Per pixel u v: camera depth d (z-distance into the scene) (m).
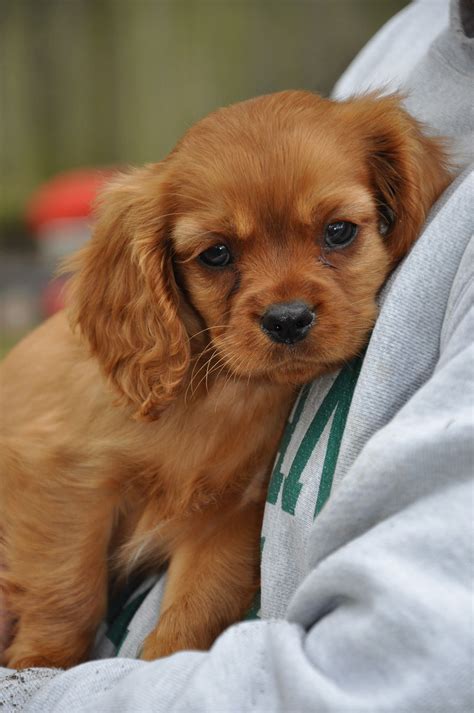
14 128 10.73
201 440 2.13
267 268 1.95
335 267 1.96
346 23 9.81
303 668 1.19
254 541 2.17
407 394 1.53
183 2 10.09
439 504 1.22
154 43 10.25
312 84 9.97
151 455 2.14
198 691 1.25
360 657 1.17
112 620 2.34
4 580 2.22
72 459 2.18
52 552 2.19
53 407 2.25
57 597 2.18
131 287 2.16
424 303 1.55
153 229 2.11
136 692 1.33
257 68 10.07
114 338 2.17
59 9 10.38
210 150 2.00
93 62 10.46
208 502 2.19
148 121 10.45
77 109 10.57
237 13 10.00
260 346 1.90
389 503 1.29
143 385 2.11
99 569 2.22
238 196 1.93
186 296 2.14
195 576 2.14
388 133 2.02
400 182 2.00
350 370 1.82
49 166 10.73
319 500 1.61
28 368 2.37
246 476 2.18
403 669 1.14
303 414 1.86
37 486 2.20
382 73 2.46
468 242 1.55
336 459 1.62
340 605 1.27
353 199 1.94
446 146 1.99
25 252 9.65
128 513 2.27
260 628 1.32
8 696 1.56
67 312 2.29
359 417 1.53
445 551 1.18
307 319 1.87
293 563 1.64
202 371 2.13
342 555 1.24
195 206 2.01
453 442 1.23
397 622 1.15
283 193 1.91
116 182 2.31
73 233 8.78
